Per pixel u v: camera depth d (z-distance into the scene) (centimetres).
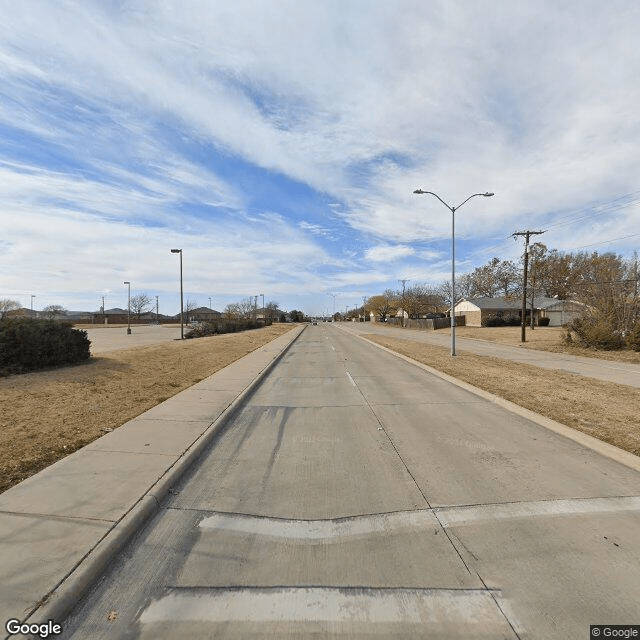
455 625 273
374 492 481
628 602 294
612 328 2500
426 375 1436
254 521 414
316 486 500
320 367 1672
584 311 2758
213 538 382
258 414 863
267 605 292
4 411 777
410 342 3228
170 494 476
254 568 336
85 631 268
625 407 891
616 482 506
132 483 472
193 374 1342
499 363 1762
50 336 1289
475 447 642
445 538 380
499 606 290
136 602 296
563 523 406
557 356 2164
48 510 403
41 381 1057
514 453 612
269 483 510
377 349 2636
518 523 407
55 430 673
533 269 5097
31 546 340
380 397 1039
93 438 644
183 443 623
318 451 629
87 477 487
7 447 584
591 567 334
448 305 10238
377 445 655
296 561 345
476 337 3888
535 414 822
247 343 2852
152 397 962
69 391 970
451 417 833
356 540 378
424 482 509
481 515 424
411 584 315
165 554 355
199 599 299
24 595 283
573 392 1066
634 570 330
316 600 298
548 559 346
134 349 2034
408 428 752
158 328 7850
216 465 571
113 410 823
